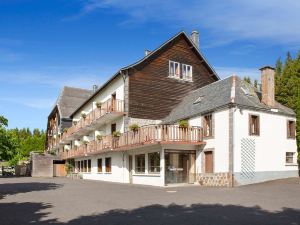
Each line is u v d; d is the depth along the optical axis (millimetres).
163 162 23766
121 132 30328
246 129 22734
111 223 10133
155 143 23266
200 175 24312
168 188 21594
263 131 23734
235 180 21656
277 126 24766
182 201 14719
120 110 29875
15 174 49688
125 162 29734
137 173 27766
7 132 20906
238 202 13945
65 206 13805
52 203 14812
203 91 29156
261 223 9844
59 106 53312
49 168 46844
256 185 21062
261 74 25281
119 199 15906
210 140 23844
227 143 22234
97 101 37219
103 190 20828
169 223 10047
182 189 20531
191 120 26078
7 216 11672
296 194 15844
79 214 11797
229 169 21844
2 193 19469
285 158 24969
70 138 46375
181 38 32844
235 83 25031
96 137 34625
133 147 26344
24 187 23969
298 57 40500
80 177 40625
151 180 25359
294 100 32812
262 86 25109
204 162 24234
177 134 23781
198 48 33156
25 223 10391
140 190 20406
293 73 36781
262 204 13250
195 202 14305
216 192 17859
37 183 28703
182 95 32188
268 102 24562
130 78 29969
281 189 17969
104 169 34344
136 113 29828
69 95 55688
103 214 11727
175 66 32312
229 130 22141
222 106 22750
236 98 22969
